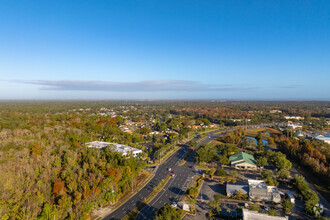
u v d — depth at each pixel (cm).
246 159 17162
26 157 15062
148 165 17575
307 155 17212
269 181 13262
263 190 11894
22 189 10762
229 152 19162
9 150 16038
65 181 11900
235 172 14462
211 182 14212
